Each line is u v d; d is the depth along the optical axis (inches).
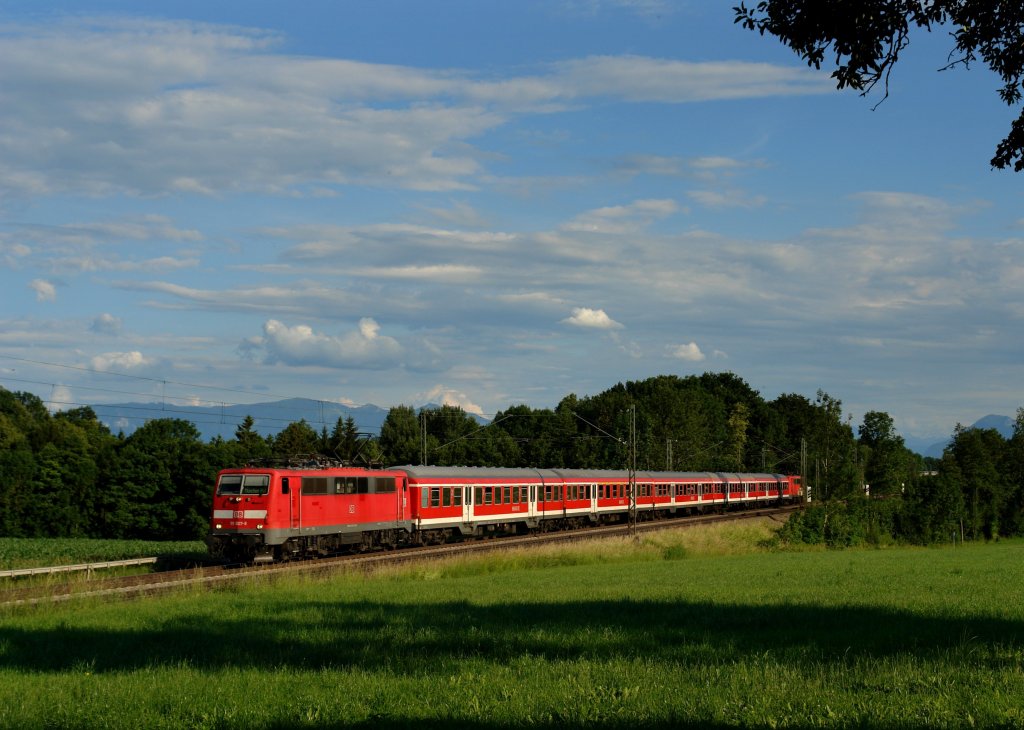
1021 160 631.8
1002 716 416.2
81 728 439.2
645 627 705.0
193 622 756.6
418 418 4881.9
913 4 585.3
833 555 1978.3
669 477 2891.2
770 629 693.3
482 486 1994.3
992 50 612.1
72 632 714.2
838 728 409.4
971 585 1063.6
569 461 4466.0
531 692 482.3
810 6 576.4
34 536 2997.0
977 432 5383.9
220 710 460.8
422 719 435.5
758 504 3681.1
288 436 3973.9
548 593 971.3
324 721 438.6
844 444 4992.6
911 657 550.0
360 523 1569.9
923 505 3838.6
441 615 775.1
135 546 1775.3
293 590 1013.8
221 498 1371.8
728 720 423.2
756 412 6028.5
